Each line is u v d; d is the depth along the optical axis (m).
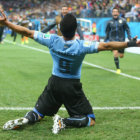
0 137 8.48
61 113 11.30
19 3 119.19
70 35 8.77
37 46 50.00
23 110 11.67
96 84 18.09
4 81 18.58
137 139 8.38
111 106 12.52
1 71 22.67
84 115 9.46
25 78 19.88
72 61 8.84
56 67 9.12
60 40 8.90
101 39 60.53
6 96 14.27
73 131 9.08
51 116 10.49
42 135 8.73
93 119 9.62
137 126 9.61
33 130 9.16
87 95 14.81
